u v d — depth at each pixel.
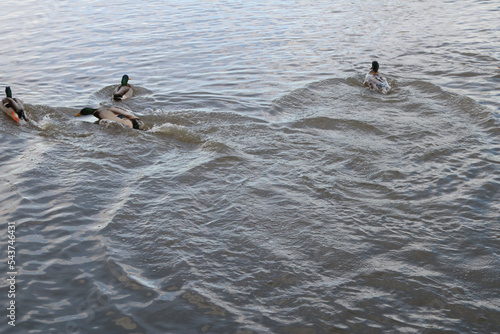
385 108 10.01
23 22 19.50
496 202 6.45
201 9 21.11
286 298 4.84
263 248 5.62
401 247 5.63
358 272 5.21
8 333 4.37
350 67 12.90
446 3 20.66
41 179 7.17
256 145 8.38
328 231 5.93
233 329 4.45
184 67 13.48
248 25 18.00
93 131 9.17
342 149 8.14
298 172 7.39
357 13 19.47
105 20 19.58
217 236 5.85
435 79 11.66
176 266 5.28
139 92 11.59
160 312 4.64
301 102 10.49
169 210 6.36
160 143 8.62
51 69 13.62
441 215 6.21
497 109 9.51
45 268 5.24
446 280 5.08
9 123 9.48
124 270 5.20
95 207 6.48
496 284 5.01
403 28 16.83
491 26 16.39
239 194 6.78
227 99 10.88
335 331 4.45
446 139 8.33
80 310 4.66
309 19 18.67
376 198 6.66
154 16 20.06
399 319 4.57
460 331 4.41
